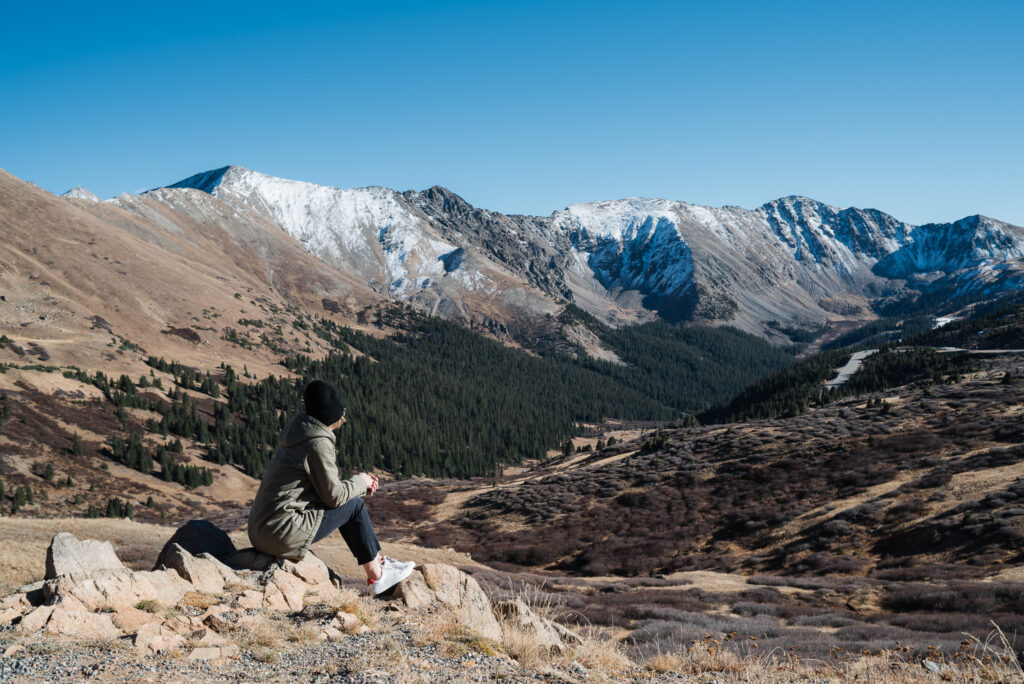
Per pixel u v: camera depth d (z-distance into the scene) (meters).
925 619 21.98
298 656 4.86
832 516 48.97
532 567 56.03
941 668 6.35
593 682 5.04
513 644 5.72
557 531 62.91
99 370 178.50
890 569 37.75
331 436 6.05
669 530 56.94
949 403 71.25
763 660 6.69
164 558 6.51
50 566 5.94
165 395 177.62
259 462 151.75
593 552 55.28
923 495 47.31
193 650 4.70
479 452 195.00
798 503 54.72
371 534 6.48
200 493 133.62
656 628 20.17
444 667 4.88
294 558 6.23
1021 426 55.88
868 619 23.83
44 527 29.94
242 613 5.73
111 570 5.82
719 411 179.50
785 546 47.41
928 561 37.56
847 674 6.31
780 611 25.84
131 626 5.18
